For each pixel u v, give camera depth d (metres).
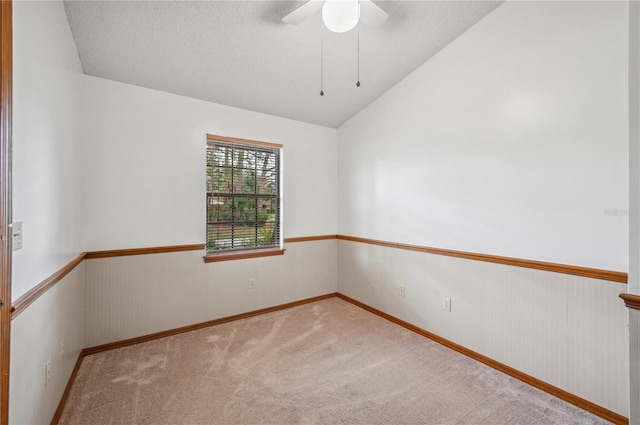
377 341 2.59
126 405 1.73
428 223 2.67
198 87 2.68
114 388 1.89
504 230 2.12
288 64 2.53
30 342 1.24
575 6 1.75
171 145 2.69
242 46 2.27
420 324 2.74
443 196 2.54
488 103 2.20
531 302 1.97
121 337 2.46
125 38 2.06
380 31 2.25
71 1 1.74
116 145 2.43
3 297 0.98
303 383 1.97
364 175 3.39
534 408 1.74
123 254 2.45
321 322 3.01
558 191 1.84
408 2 2.04
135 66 2.32
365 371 2.12
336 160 3.82
